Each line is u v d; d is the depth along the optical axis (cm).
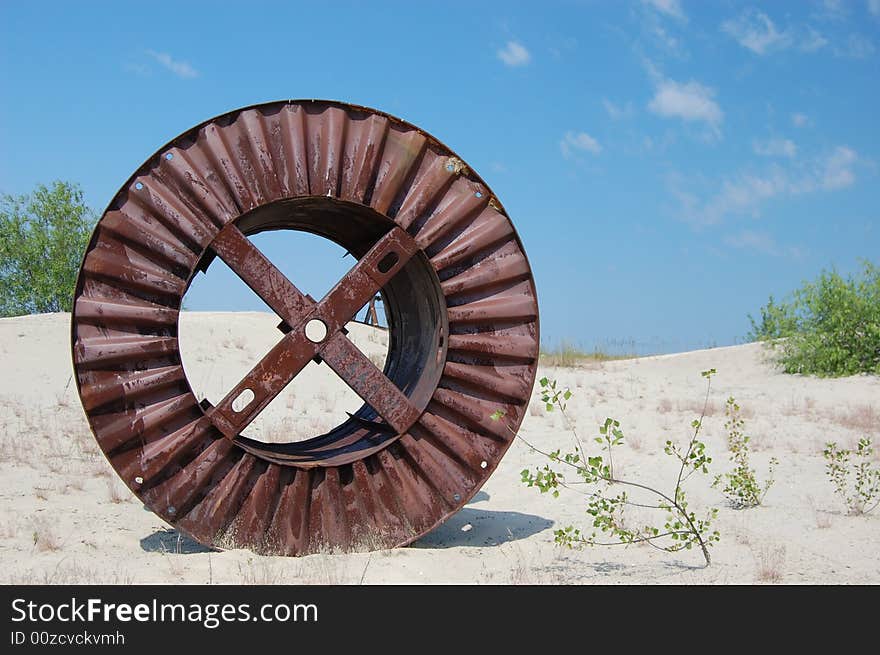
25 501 904
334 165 721
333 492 720
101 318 668
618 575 683
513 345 762
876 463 1205
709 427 1577
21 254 3950
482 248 760
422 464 742
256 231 855
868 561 716
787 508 938
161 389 680
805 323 2489
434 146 759
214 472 695
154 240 679
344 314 725
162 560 699
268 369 703
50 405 1483
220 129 707
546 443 1435
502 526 891
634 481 1134
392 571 670
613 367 2569
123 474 671
